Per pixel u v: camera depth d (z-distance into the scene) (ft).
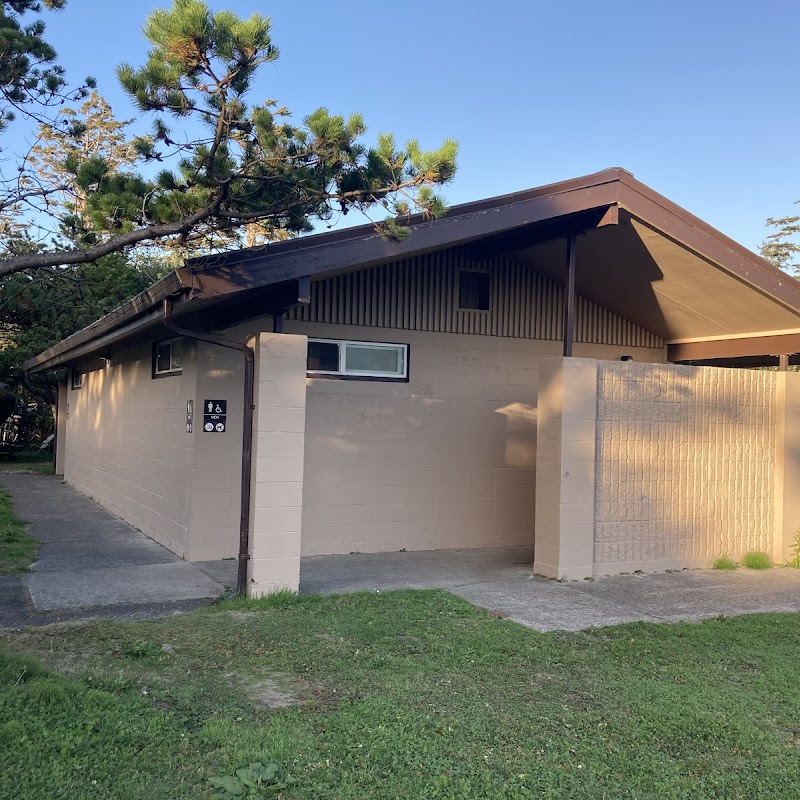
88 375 53.98
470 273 35.42
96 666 16.85
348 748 13.30
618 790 12.37
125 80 19.63
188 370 30.76
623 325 38.78
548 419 29.12
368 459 33.01
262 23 18.35
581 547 28.73
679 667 18.30
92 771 12.23
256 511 23.70
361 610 22.56
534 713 15.14
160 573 27.48
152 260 81.05
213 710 14.82
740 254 29.78
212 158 20.65
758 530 33.04
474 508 34.99
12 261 21.04
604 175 27.99
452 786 12.24
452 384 34.65
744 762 13.47
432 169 20.18
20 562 28.48
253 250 22.41
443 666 17.80
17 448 81.46
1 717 13.66
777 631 21.63
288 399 24.13
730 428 32.55
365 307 33.01
